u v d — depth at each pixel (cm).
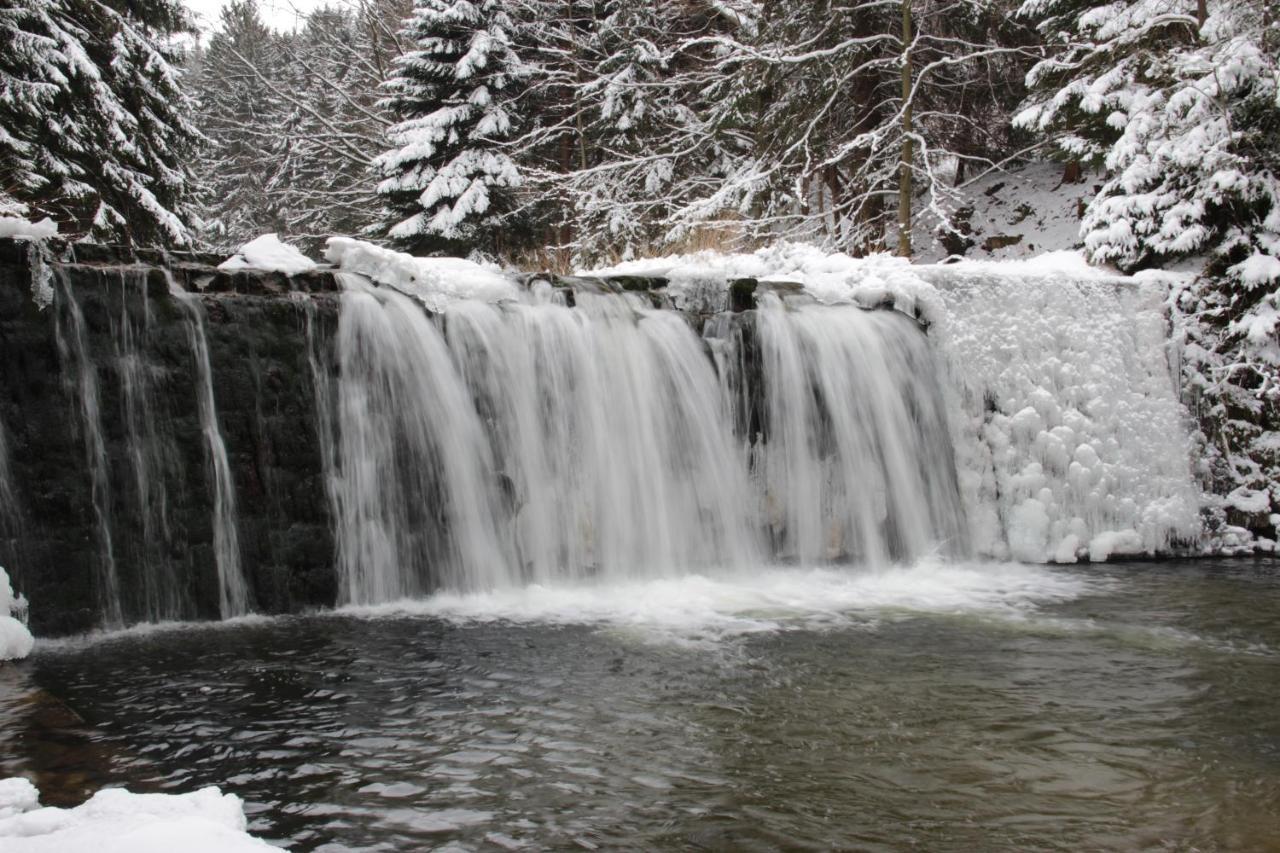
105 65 1634
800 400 914
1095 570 925
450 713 485
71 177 1457
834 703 510
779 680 549
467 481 789
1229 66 1130
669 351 875
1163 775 421
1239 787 409
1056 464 990
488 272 882
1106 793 402
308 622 686
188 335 707
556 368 830
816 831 363
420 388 778
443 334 796
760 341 909
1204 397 1077
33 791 352
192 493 704
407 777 405
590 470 832
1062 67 1535
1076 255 1231
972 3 1734
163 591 691
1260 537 1034
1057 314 1035
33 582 652
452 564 780
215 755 425
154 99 1725
